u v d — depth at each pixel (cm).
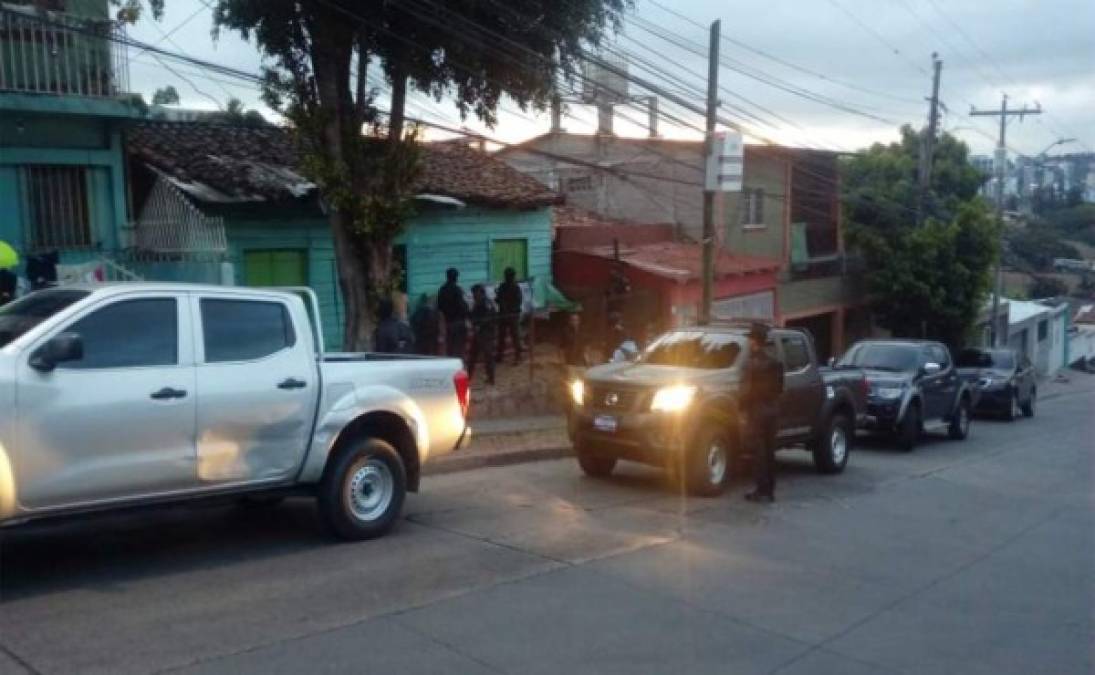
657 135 2558
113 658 563
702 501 1126
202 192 1516
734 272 2511
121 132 1470
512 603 706
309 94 1427
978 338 3744
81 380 666
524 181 2269
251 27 1385
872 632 692
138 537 834
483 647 617
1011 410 2598
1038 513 1189
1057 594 812
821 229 3131
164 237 1459
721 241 2762
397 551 823
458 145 2384
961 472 1534
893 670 621
